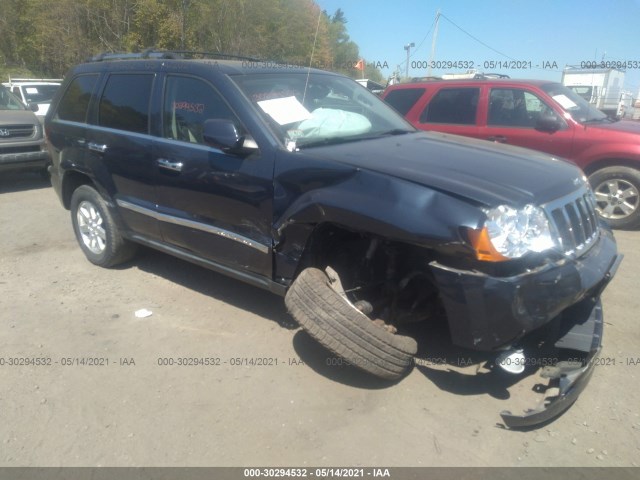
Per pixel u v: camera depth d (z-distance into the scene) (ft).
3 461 9.10
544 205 9.59
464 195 9.09
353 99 14.55
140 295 15.16
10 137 28.86
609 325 13.15
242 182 11.61
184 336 12.95
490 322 8.95
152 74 14.17
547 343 10.94
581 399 10.45
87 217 16.92
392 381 10.70
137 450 9.32
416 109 24.80
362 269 10.99
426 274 10.12
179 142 13.12
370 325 9.89
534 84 22.26
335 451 9.23
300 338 12.76
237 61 14.15
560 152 21.50
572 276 9.40
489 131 22.81
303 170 10.67
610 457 8.98
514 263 8.91
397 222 9.33
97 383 11.17
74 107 16.65
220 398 10.64
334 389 10.85
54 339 12.90
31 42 104.12
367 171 9.95
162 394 10.79
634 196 20.51
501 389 10.77
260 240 11.67
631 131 20.45
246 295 15.02
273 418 10.06
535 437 9.47
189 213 13.12
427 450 9.21
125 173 14.64
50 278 16.44
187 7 83.76
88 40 97.14
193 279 16.15
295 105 12.46
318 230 10.69
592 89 65.87
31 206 25.57
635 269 16.71
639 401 10.36
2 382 11.22
